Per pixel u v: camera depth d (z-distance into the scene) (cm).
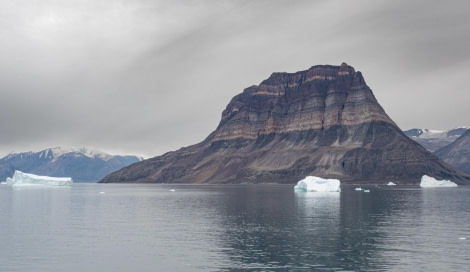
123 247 6725
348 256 6069
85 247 6738
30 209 13612
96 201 18062
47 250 6525
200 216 11181
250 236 7731
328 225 9212
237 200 18175
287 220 10150
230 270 5369
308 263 5684
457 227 8875
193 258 5975
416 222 9738
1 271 5378
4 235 7925
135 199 19662
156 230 8519
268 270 5359
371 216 11044
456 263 5662
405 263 5675
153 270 5403
